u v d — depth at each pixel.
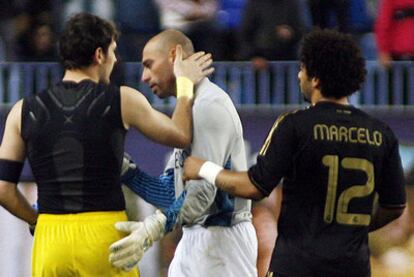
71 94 20.44
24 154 20.83
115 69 34.91
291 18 37.50
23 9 38.75
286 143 19.44
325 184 19.47
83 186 20.36
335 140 19.50
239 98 37.72
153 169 35.09
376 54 38.62
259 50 37.56
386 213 20.30
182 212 21.42
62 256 20.39
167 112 36.78
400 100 37.50
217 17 38.38
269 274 19.80
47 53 38.72
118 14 38.09
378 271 33.56
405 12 37.09
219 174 20.09
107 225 20.45
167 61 22.23
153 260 33.12
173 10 38.09
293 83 37.56
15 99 38.09
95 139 20.30
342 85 19.56
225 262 22.48
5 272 33.38
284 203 19.78
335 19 38.47
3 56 38.81
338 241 19.50
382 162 19.86
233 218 22.53
